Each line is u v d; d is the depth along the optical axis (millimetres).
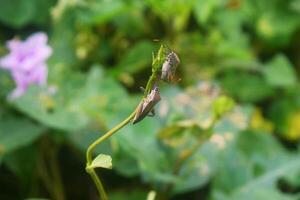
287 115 726
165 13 676
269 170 568
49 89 570
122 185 607
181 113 553
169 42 688
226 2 752
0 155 541
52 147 588
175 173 519
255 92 720
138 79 676
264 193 542
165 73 365
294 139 722
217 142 549
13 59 562
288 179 571
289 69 717
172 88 596
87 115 560
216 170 547
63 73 593
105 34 669
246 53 693
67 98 575
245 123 573
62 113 556
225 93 693
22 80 559
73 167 619
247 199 536
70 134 565
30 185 583
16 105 553
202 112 566
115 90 583
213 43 698
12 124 561
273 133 726
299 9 762
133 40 685
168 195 529
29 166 577
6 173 604
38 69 562
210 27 735
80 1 637
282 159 577
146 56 651
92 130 563
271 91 728
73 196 624
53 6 671
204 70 696
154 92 367
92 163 383
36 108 549
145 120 538
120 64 650
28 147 577
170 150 524
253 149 615
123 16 675
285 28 764
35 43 568
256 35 772
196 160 536
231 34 735
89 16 637
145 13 685
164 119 550
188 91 584
